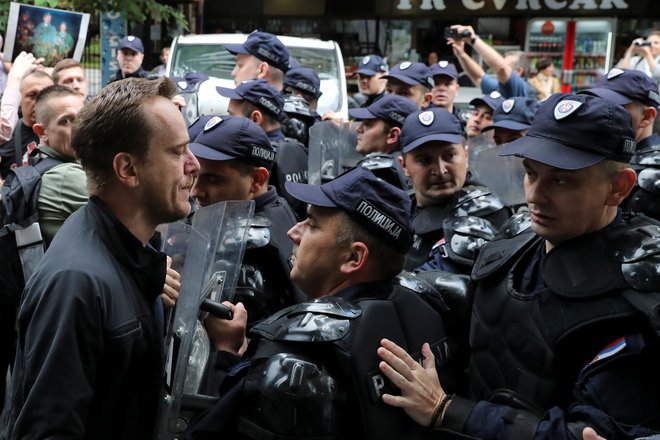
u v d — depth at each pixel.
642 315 1.54
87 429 1.61
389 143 4.06
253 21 13.16
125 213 1.71
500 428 1.61
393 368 1.67
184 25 9.63
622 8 12.32
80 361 1.56
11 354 2.68
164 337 1.88
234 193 2.60
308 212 1.90
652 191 2.85
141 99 1.67
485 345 1.83
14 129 4.16
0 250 2.53
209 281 1.92
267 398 1.57
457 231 2.48
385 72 6.92
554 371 1.65
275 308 2.47
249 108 3.89
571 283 1.65
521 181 3.22
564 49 12.59
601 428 1.50
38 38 4.96
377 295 1.79
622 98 3.43
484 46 5.79
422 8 12.90
